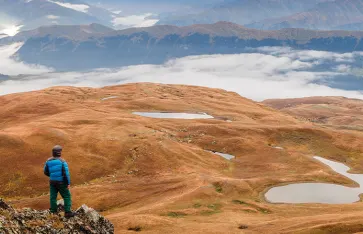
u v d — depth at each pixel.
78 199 72.56
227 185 76.81
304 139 125.00
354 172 101.62
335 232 42.09
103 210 69.62
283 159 105.75
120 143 101.62
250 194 75.19
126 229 51.50
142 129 116.75
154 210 61.22
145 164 94.00
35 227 19.16
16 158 86.19
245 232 47.06
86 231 20.97
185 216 58.28
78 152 93.69
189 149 106.00
